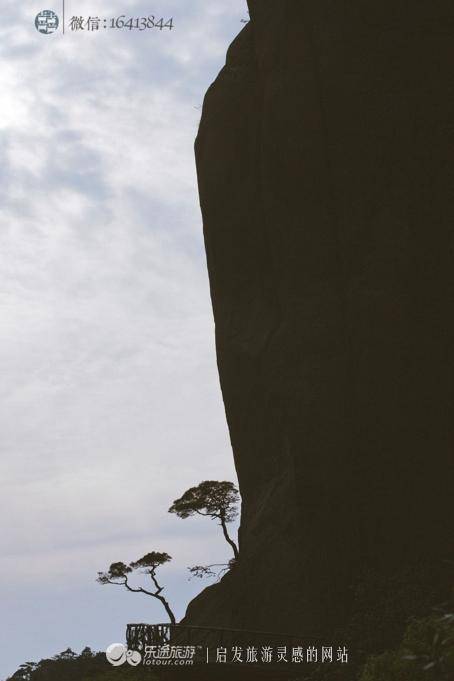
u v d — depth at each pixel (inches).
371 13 1117.7
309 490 1114.7
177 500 1711.4
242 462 1333.7
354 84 1120.8
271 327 1247.5
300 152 1168.8
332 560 1075.9
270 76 1229.7
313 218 1164.5
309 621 1061.8
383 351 1075.9
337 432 1093.8
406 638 452.4
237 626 1161.4
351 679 830.5
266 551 1160.2
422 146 1082.7
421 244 1073.5
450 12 1084.5
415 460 1049.5
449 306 1055.0
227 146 1348.4
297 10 1205.7
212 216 1370.6
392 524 1048.2
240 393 1312.7
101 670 1189.7
